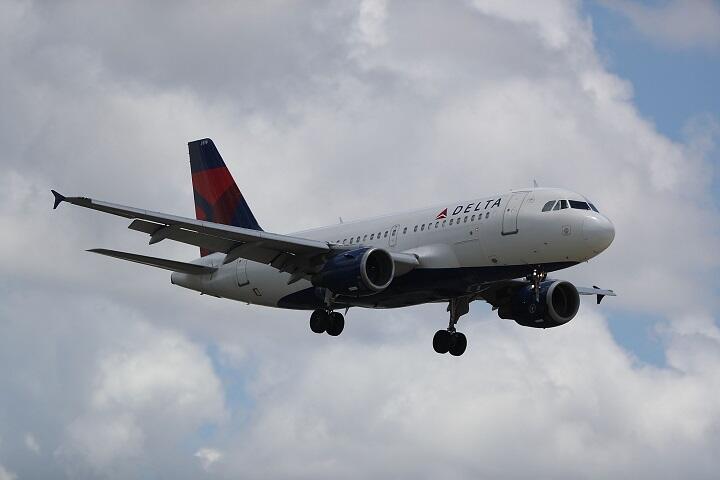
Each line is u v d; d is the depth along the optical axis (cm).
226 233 13200
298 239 13512
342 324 14962
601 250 12950
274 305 15638
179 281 16438
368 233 14600
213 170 16962
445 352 14725
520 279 14725
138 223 12988
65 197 12025
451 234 13612
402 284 13912
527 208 13138
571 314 14725
